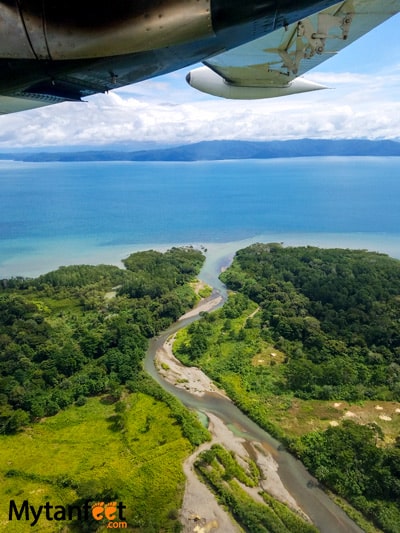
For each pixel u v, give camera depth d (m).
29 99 9.98
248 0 7.25
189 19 7.54
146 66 8.75
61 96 9.88
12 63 8.52
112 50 8.07
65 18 7.70
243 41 8.52
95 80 9.18
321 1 7.53
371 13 11.59
